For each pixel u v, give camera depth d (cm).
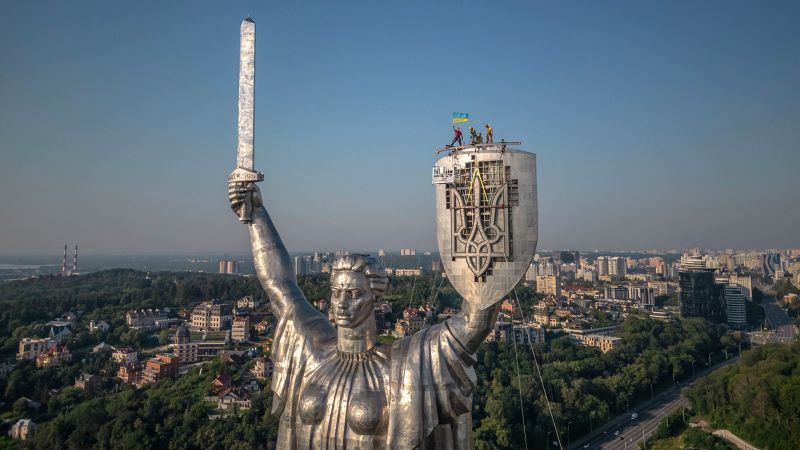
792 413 6094
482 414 6588
